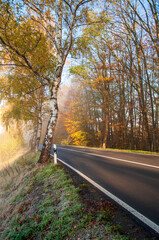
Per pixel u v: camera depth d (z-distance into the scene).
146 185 4.12
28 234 3.11
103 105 18.61
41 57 7.12
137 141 21.56
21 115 14.16
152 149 15.50
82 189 4.25
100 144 25.36
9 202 5.44
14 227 3.53
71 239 2.55
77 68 12.27
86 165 7.13
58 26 8.59
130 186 4.16
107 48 16.81
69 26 8.39
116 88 20.11
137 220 2.65
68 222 2.97
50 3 7.50
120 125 19.64
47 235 2.82
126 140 21.73
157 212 2.84
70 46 8.42
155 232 2.31
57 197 4.11
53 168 6.86
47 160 8.38
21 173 8.78
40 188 5.19
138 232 2.34
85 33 9.34
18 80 8.47
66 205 3.50
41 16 7.77
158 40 12.56
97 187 4.31
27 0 6.85
